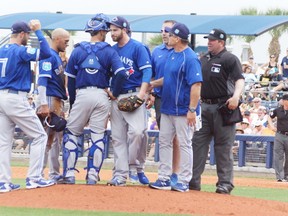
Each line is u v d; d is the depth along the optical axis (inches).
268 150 1806.1
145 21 2181.3
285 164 1685.5
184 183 1016.2
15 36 994.1
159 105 1122.7
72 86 1016.2
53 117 1022.4
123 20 1027.3
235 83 1076.5
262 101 2049.7
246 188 1417.3
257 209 941.8
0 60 977.5
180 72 998.4
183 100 1000.9
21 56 970.1
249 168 1825.8
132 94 1024.2
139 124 1018.1
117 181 1020.5
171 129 1018.7
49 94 1045.2
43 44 969.5
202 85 1081.4
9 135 995.3
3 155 988.6
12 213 846.5
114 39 1028.5
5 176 989.2
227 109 1074.7
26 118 984.9
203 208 916.6
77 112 1010.7
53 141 1078.4
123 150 1027.3
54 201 917.8
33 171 987.3
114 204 910.4
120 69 996.6
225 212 904.9
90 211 869.8
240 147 1836.9
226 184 1091.9
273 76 2201.0
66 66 1063.0
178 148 1066.7
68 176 1026.1
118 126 1026.1
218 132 1082.7
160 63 1074.7
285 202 1085.8
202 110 1086.4
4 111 981.8
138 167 1105.4
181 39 1003.9
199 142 1089.4
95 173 1023.6
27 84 986.1
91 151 1017.5
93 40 1010.1
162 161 1021.2
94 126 1012.5
